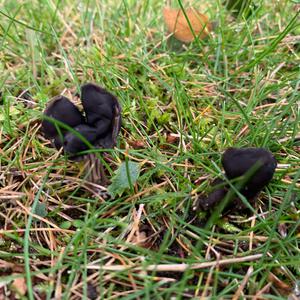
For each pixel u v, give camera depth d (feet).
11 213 0.59
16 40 0.89
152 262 0.50
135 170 0.60
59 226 0.58
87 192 0.61
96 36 0.90
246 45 0.85
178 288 0.48
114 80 0.78
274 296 0.50
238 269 0.53
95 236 0.56
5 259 0.54
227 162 0.52
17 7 1.02
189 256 0.54
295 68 0.82
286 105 0.72
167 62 0.84
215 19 0.95
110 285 0.51
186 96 0.72
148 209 0.59
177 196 0.57
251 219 0.57
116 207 0.59
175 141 0.70
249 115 0.72
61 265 0.52
